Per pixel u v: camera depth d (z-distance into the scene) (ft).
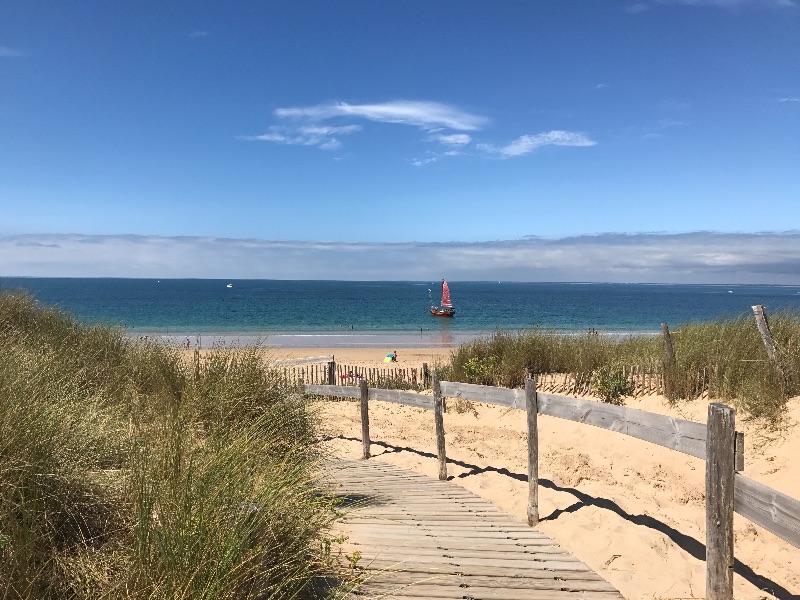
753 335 30.22
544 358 40.83
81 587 8.66
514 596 12.35
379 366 71.31
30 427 10.93
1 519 8.97
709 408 11.50
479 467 25.17
